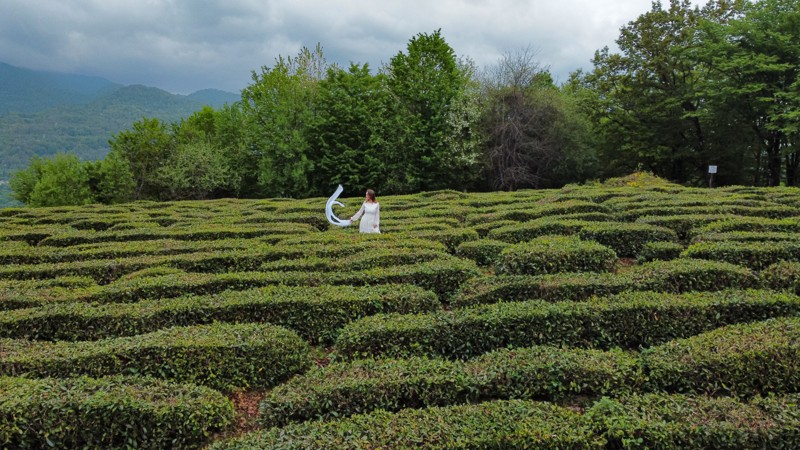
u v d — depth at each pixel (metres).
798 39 30.42
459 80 37.88
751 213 13.22
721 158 35.78
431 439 4.41
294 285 8.79
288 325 7.55
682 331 6.75
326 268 9.71
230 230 13.83
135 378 5.64
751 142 34.56
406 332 6.65
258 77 43.62
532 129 37.59
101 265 10.27
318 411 5.25
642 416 4.69
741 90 30.36
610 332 6.76
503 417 4.71
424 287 8.93
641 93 37.47
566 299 7.62
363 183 36.59
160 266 10.17
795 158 34.09
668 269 8.03
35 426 4.89
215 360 6.18
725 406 4.81
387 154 36.38
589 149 38.06
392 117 37.12
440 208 17.44
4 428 4.80
